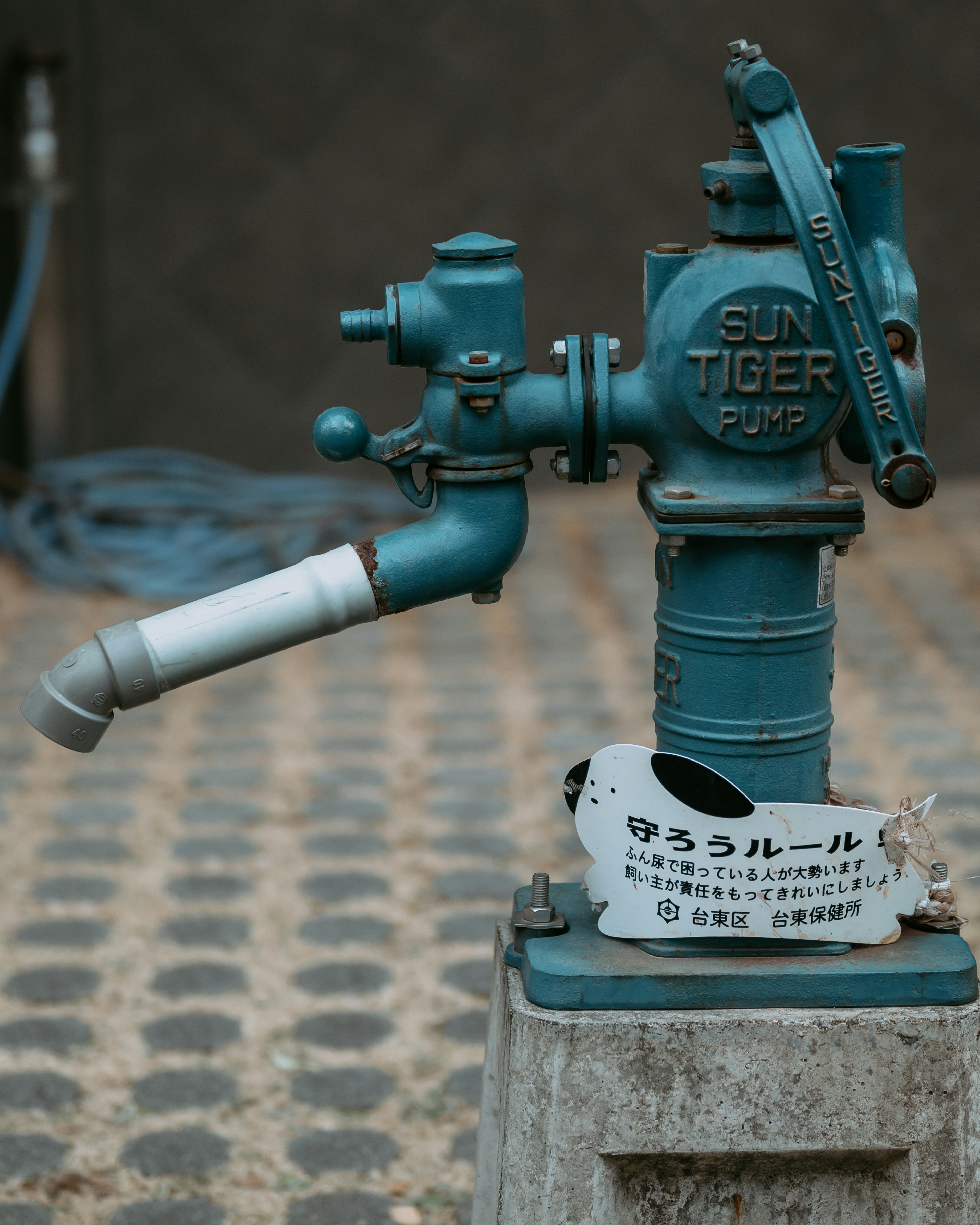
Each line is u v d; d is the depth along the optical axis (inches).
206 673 89.3
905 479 83.4
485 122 296.4
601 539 297.3
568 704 222.5
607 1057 86.4
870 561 283.6
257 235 295.9
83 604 264.2
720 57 297.9
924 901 93.0
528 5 292.4
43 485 281.4
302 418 305.4
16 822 185.9
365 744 209.8
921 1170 88.3
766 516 86.3
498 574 90.7
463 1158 127.0
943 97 303.1
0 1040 142.0
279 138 292.0
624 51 295.9
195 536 278.5
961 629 250.5
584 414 86.9
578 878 172.1
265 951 157.9
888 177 87.2
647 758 87.7
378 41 290.4
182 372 300.0
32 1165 124.9
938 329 314.5
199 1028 144.3
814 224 81.2
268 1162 126.2
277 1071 138.2
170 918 163.9
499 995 95.6
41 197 273.9
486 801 191.8
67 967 154.3
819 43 299.0
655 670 94.0
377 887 170.7
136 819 187.0
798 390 85.0
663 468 89.5
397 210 298.2
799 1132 87.7
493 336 86.1
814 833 87.6
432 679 233.5
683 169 302.7
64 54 275.9
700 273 85.9
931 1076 87.3
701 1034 86.3
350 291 300.7
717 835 87.6
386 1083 136.6
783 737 90.0
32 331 282.4
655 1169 89.0
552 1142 87.2
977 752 204.5
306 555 277.4
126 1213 119.6
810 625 89.4
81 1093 134.6
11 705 220.8
